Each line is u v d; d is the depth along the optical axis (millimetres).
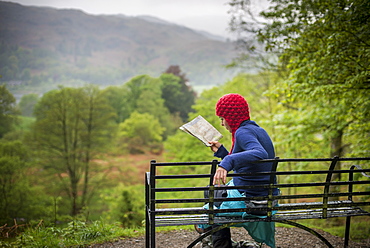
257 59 9727
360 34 5086
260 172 2596
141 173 35844
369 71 5152
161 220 2729
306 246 3938
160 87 69500
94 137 25141
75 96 25234
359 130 7090
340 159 2773
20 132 30031
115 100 60875
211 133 2889
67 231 4250
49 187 22797
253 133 2621
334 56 5559
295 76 6711
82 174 26531
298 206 2838
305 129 8781
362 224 7043
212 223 2658
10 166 17656
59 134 24375
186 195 9711
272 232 2873
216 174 2342
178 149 17234
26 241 3975
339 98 6719
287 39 6602
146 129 48812
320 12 5973
